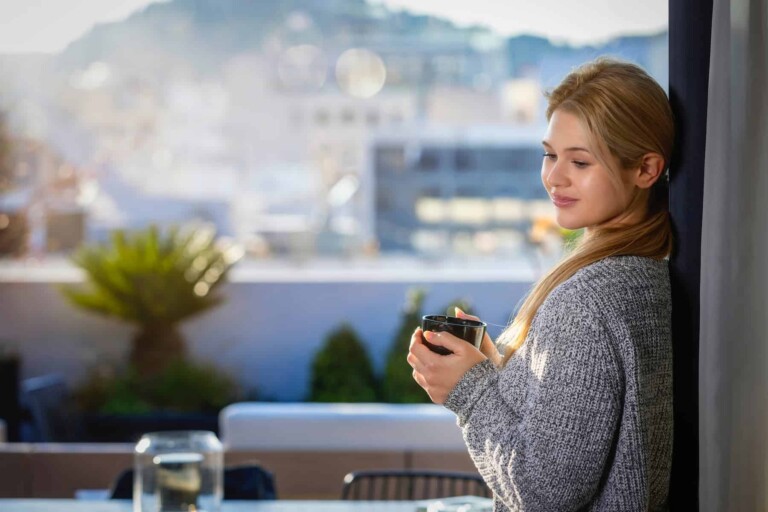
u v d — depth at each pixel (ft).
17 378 26.58
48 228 39.19
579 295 5.01
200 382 28.27
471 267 39.88
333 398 26.32
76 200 40.68
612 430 4.87
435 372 5.19
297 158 64.18
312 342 30.63
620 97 5.24
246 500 9.89
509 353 5.49
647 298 5.13
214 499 8.38
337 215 59.98
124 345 29.35
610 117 5.21
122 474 10.28
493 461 4.94
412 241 57.62
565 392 4.84
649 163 5.34
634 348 4.94
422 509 8.36
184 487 8.19
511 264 40.06
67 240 39.55
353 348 26.76
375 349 30.89
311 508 8.79
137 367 28.99
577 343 4.90
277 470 14.64
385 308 30.99
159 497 8.19
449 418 14.64
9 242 37.24
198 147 60.59
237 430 14.65
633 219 5.51
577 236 5.87
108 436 26.94
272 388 30.35
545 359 4.94
